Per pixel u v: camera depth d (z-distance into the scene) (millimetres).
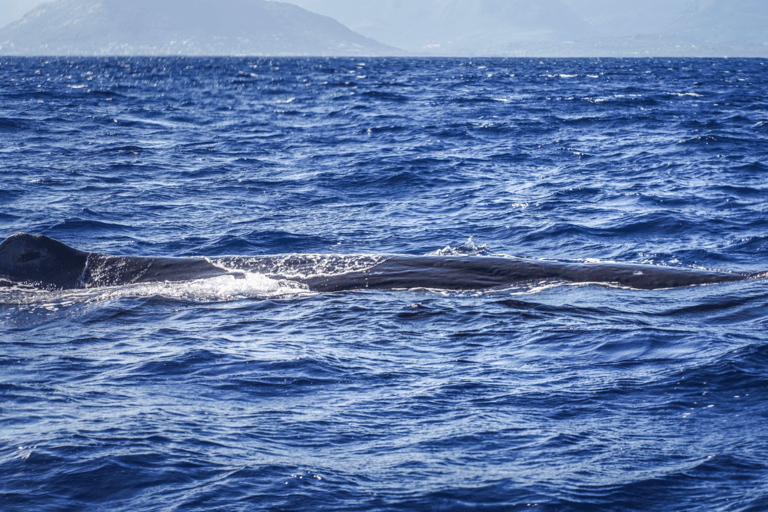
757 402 7785
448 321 11375
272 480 6109
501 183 27453
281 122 50938
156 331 11047
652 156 33688
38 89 86250
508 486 6027
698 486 5984
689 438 6930
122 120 50219
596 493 5898
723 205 22969
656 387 8328
